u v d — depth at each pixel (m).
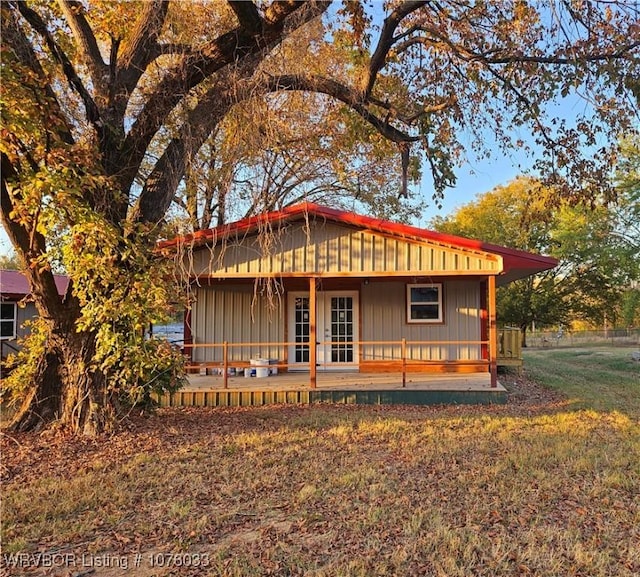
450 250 10.02
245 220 9.66
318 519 4.29
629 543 3.82
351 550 3.75
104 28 8.44
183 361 7.54
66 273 6.87
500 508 4.48
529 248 29.47
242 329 12.80
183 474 5.48
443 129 9.86
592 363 19.06
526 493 4.82
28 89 5.67
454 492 4.88
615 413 8.66
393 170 17.17
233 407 9.74
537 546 3.77
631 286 21.11
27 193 5.77
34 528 4.16
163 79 7.44
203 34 10.30
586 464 5.62
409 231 9.91
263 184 7.99
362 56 9.86
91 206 6.59
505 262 10.03
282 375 12.21
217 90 7.66
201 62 7.34
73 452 6.27
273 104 8.21
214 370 12.61
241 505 4.63
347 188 17.25
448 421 8.07
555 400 10.20
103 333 6.69
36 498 4.75
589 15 7.95
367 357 12.59
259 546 3.83
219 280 12.05
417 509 4.45
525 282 30.09
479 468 5.57
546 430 7.41
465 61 9.41
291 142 10.43
